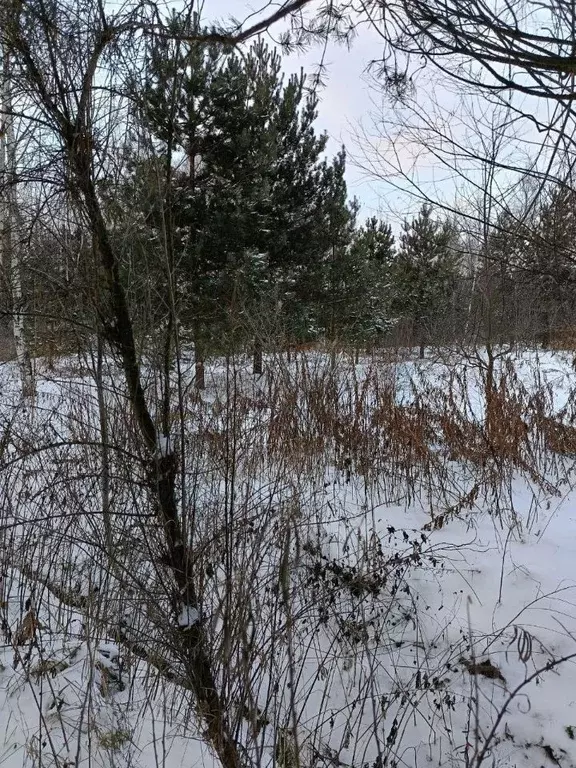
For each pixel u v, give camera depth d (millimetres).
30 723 2307
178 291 2027
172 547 1877
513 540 3492
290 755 2051
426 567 3197
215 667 1993
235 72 7824
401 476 4238
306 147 10641
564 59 1351
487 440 4223
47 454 2955
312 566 2828
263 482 3424
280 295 8367
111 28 1582
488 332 5082
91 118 1665
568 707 2336
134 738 2250
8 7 1513
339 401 4691
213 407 2408
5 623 2756
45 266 1823
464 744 2312
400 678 2562
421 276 14148
